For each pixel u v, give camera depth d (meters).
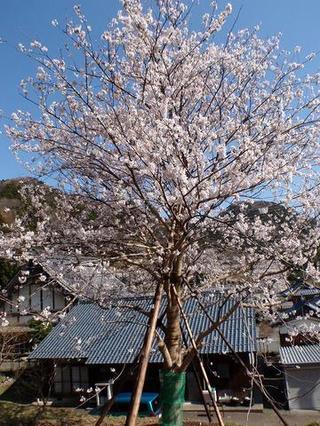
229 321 14.92
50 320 6.21
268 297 6.21
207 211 5.15
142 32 5.62
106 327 16.00
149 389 15.50
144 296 7.96
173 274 5.87
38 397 16.05
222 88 6.54
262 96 6.47
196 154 5.02
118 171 5.95
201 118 5.41
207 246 6.38
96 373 16.38
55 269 6.27
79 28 5.62
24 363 17.11
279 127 5.73
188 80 6.01
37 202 7.06
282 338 16.38
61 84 5.91
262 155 5.55
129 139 5.33
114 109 5.32
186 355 5.83
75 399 16.11
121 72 6.09
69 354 15.77
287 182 5.60
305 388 14.55
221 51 6.39
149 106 5.64
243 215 5.62
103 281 7.07
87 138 5.76
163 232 6.35
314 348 15.69
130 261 5.70
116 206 6.10
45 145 6.14
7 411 8.35
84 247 6.21
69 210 6.85
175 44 6.22
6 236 6.27
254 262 5.74
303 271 5.61
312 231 6.13
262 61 6.53
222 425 5.09
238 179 5.03
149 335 4.65
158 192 5.31
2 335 15.46
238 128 5.79
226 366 14.85
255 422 12.91
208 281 6.30
